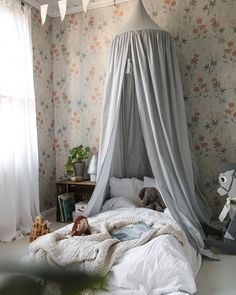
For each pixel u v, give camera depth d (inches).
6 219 116.8
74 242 74.8
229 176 108.6
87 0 79.0
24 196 125.8
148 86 104.7
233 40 123.1
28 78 130.9
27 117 128.8
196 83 129.8
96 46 148.4
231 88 124.4
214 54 126.3
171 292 65.5
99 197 117.9
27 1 137.3
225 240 101.7
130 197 123.6
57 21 156.2
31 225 126.6
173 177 105.3
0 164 115.2
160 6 133.7
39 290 19.2
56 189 145.9
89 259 68.7
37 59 147.1
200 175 131.0
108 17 144.7
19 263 20.6
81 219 89.4
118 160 129.6
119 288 66.8
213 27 125.8
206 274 85.8
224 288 77.5
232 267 90.2
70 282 19.9
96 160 139.6
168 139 103.9
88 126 152.8
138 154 132.0
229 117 125.5
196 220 106.6
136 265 67.7
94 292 21.9
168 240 76.2
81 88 153.2
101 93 148.8
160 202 117.9
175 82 111.7
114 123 110.9
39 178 149.5
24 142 126.0
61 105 158.4
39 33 148.1
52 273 20.0
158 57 107.6
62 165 159.8
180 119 110.7
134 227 89.4
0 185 115.2
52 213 155.6
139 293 65.1
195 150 131.4
